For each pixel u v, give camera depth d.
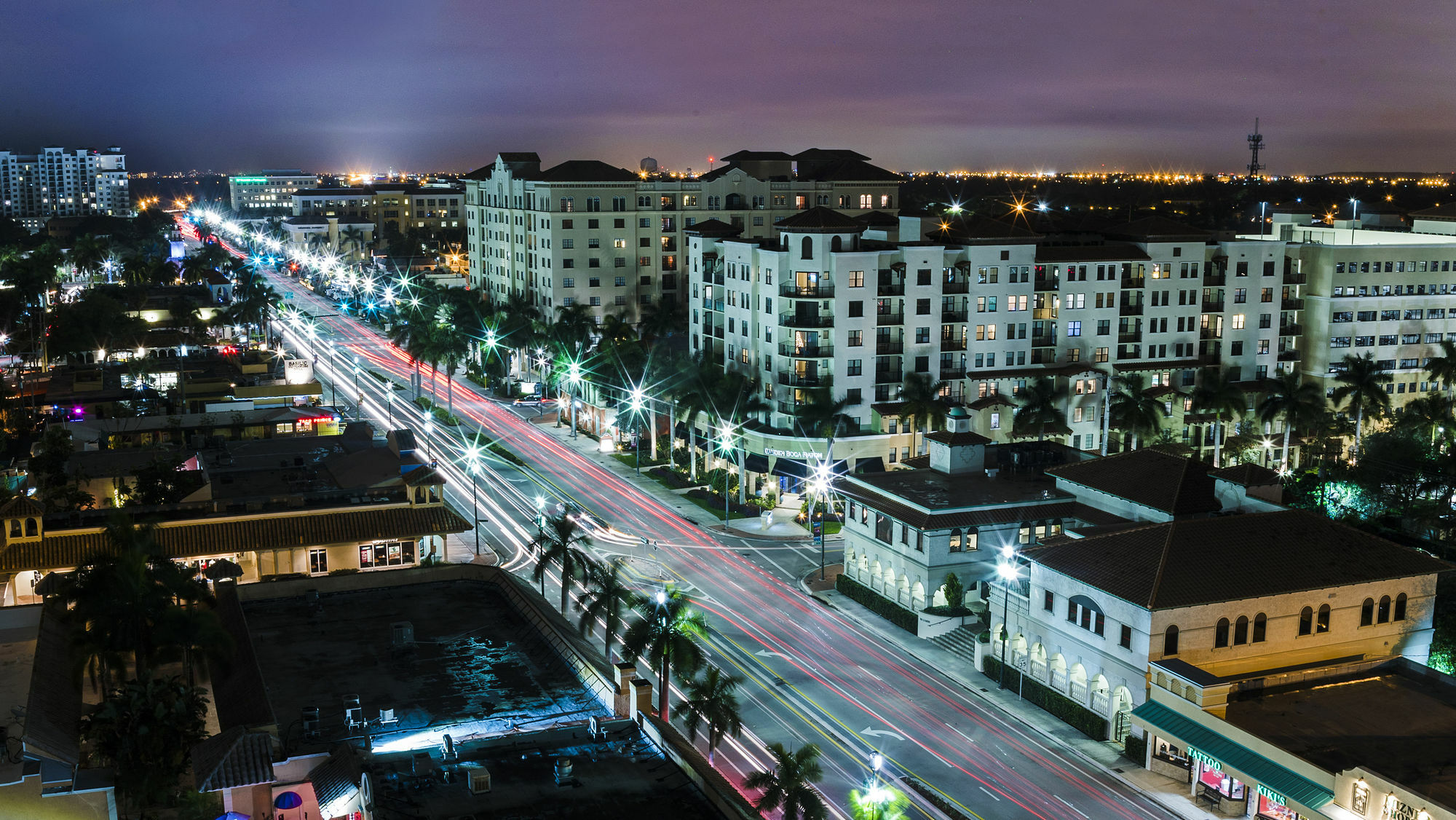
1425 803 51.88
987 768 67.38
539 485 132.38
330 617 69.56
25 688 59.62
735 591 97.94
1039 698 75.75
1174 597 67.56
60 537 85.00
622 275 191.75
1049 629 75.69
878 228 154.62
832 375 123.44
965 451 100.19
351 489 99.25
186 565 87.56
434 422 164.88
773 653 84.44
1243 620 69.25
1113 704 70.38
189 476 96.44
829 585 99.81
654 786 46.56
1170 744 65.12
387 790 46.03
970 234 127.00
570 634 64.19
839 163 197.50
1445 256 145.38
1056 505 91.38
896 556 92.81
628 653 66.12
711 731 63.22
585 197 187.88
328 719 54.56
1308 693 66.38
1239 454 129.12
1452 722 62.56
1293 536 74.25
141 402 145.75
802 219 122.00
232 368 166.50
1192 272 135.62
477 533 107.75
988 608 89.81
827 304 122.38
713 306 143.50
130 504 93.56
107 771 51.59
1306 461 134.62
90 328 184.62
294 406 144.12
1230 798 61.72
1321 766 57.22
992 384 129.12
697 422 134.62
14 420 139.12
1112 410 124.56
